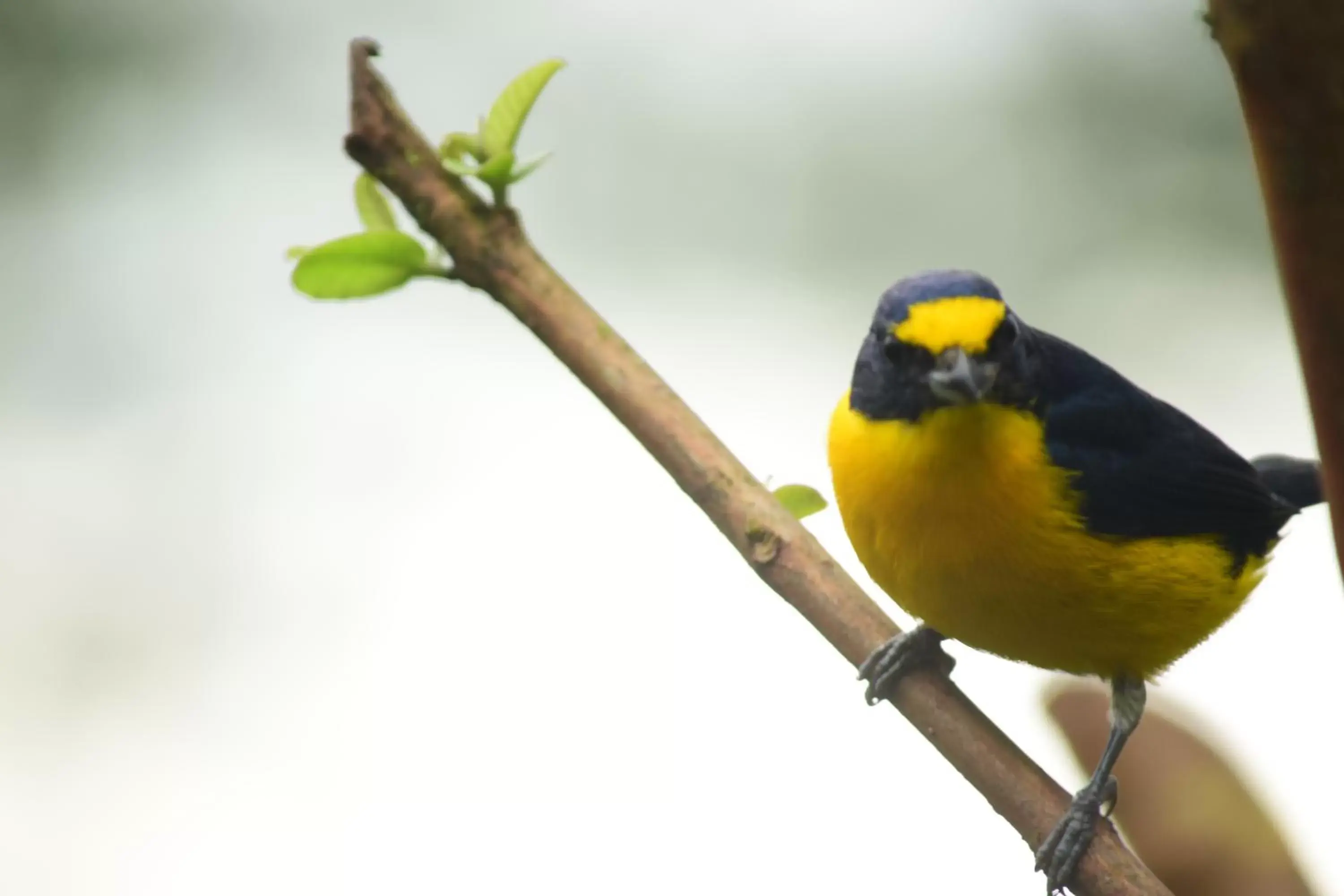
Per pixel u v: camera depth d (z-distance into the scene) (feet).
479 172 21.06
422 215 21.34
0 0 61.36
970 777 23.45
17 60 61.72
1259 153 10.75
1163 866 17.93
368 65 21.18
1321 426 11.62
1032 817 22.63
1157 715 19.54
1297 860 18.20
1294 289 11.20
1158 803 18.44
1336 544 12.06
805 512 23.45
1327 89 10.22
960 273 30.01
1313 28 10.06
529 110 21.65
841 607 21.70
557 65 21.43
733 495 22.13
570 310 21.85
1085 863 22.71
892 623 21.75
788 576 21.95
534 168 21.27
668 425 22.02
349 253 20.97
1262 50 10.26
